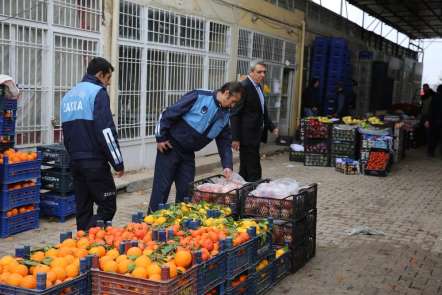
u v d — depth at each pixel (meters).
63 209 7.05
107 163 5.41
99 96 5.21
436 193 10.19
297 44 17.77
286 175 11.66
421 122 18.56
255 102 7.66
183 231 4.28
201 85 12.22
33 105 7.64
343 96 17.16
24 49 7.41
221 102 5.70
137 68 9.95
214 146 13.04
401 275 5.54
